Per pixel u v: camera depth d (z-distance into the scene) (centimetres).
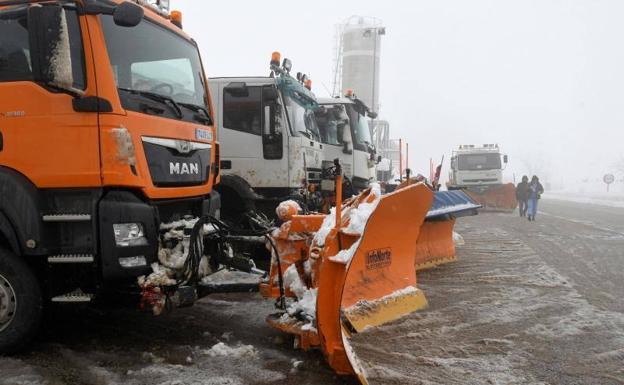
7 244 421
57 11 370
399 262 503
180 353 428
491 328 507
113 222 395
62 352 429
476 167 2297
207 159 521
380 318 446
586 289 680
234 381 371
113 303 426
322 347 360
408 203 450
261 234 458
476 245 1091
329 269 360
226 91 829
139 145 411
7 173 402
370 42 3061
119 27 429
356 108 1192
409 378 380
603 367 414
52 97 399
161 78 480
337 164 390
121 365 402
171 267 433
